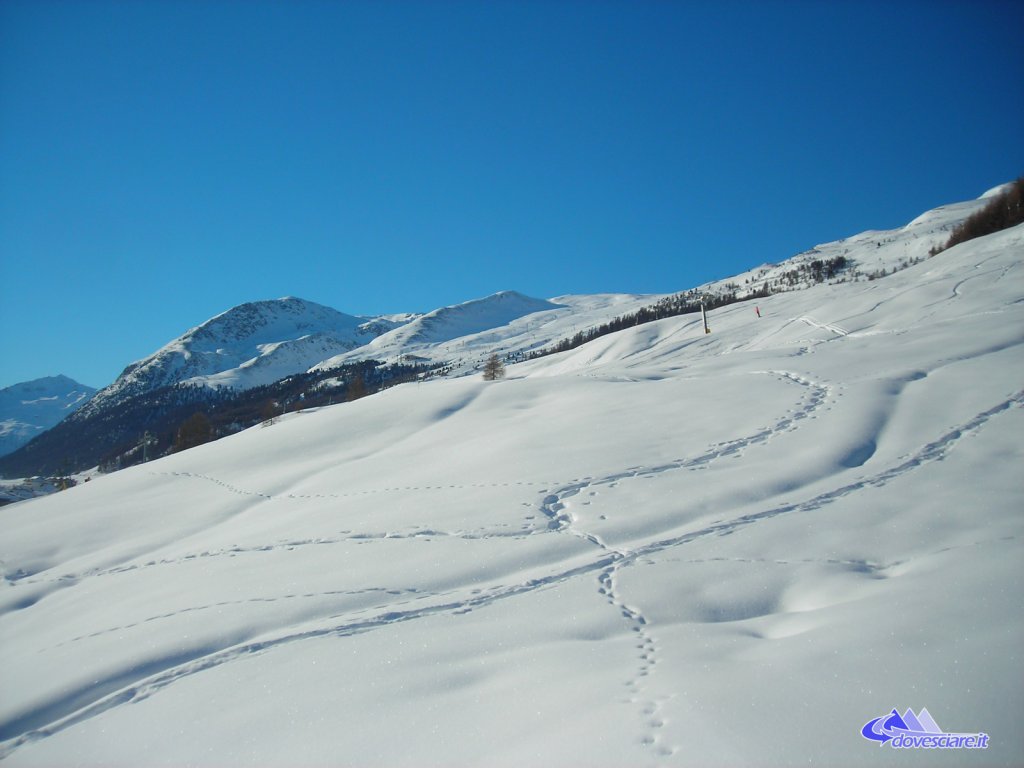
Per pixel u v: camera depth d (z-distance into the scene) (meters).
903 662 5.27
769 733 4.63
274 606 8.95
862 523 9.35
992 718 4.48
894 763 4.20
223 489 18.50
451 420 21.97
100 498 19.53
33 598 12.13
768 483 11.46
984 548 7.72
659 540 9.75
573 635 7.18
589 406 19.98
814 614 6.74
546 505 12.00
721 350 45.28
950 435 12.53
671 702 5.20
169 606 9.73
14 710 7.28
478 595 8.59
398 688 6.43
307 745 5.71
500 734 5.27
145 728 6.51
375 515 12.88
